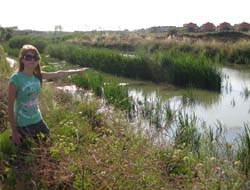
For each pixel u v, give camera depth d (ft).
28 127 9.43
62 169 8.11
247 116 20.31
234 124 18.44
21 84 9.16
